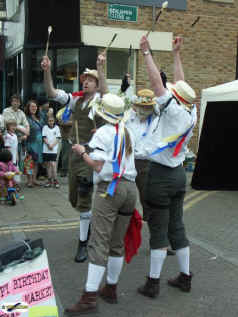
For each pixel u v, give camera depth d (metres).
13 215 6.36
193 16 11.02
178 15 10.88
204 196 8.09
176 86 3.43
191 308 3.53
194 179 8.76
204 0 11.07
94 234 3.37
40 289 2.61
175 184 3.50
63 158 9.82
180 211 3.75
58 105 10.25
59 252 4.78
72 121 4.56
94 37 10.19
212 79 11.45
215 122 8.46
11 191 6.98
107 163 3.30
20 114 8.30
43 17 9.95
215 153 8.61
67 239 5.26
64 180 9.45
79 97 4.51
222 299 3.70
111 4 10.23
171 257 4.71
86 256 4.53
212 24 11.24
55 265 4.39
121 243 3.49
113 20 10.32
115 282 3.56
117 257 3.47
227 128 8.52
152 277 3.68
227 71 11.55
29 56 10.09
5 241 5.09
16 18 10.84
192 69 11.23
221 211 6.90
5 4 11.83
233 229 5.84
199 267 4.42
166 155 3.44
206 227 5.92
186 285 3.82
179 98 3.38
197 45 11.19
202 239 5.36
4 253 2.46
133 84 10.77
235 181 8.79
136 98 4.67
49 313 2.63
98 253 3.32
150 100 4.62
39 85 10.27
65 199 7.52
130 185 3.42
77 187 4.53
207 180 8.68
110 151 3.30
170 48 10.89
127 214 3.44
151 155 3.45
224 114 8.46
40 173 9.65
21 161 8.59
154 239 3.62
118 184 3.32
